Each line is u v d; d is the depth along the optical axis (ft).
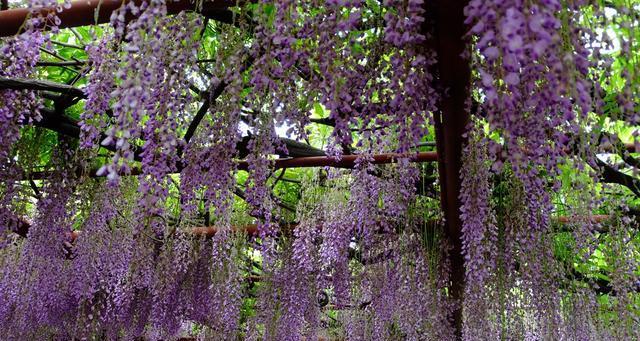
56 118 8.54
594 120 4.75
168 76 5.22
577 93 3.06
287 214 13.43
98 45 6.00
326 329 17.01
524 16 2.71
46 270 10.96
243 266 12.32
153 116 5.16
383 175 9.54
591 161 4.89
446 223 10.36
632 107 3.63
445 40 4.94
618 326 8.97
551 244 9.11
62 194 10.18
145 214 5.17
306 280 13.42
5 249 12.34
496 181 9.27
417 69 5.10
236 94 5.42
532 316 9.44
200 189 7.13
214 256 11.87
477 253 7.68
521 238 8.48
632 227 8.84
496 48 2.86
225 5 5.32
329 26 4.59
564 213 9.49
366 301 12.42
